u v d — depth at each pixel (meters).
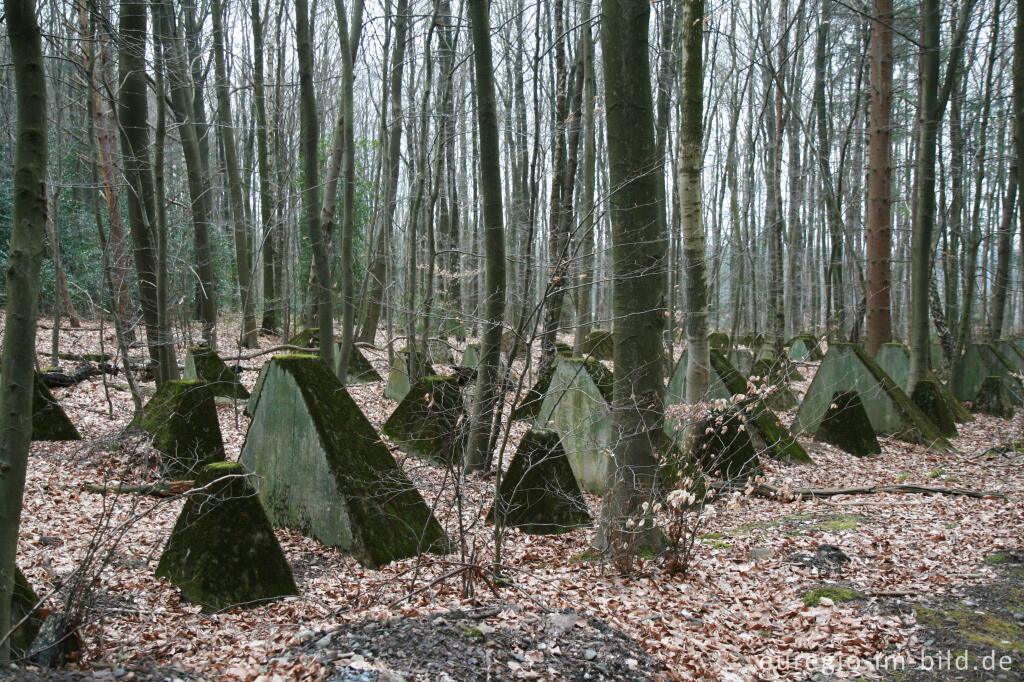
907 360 14.88
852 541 6.57
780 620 4.92
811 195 28.56
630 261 5.87
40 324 16.33
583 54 14.44
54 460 8.01
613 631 4.44
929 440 11.88
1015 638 4.56
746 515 7.73
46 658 3.56
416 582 5.34
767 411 10.60
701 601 5.19
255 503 5.25
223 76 17.69
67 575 4.86
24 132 3.38
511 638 4.16
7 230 16.25
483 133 8.74
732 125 21.88
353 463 6.37
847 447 11.24
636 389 5.96
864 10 13.55
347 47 11.46
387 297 15.98
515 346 7.94
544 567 5.98
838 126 25.27
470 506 7.59
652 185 5.85
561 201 13.53
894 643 4.49
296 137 23.53
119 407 10.81
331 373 6.91
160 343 9.78
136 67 10.09
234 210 17.88
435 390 10.14
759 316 27.30
